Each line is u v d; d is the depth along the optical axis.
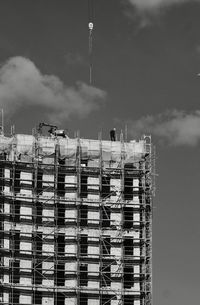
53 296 199.50
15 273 199.12
